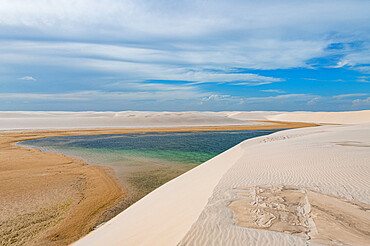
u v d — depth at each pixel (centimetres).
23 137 2916
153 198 746
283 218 416
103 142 2544
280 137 2011
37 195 898
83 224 668
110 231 543
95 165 1426
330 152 994
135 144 2400
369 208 447
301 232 364
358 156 862
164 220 508
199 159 1634
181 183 869
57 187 997
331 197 508
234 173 797
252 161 1002
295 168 783
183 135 3378
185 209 534
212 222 410
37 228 641
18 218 702
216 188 628
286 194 542
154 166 1413
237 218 423
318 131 2255
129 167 1383
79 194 916
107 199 867
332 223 390
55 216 719
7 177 1134
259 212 446
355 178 617
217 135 3412
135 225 534
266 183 642
